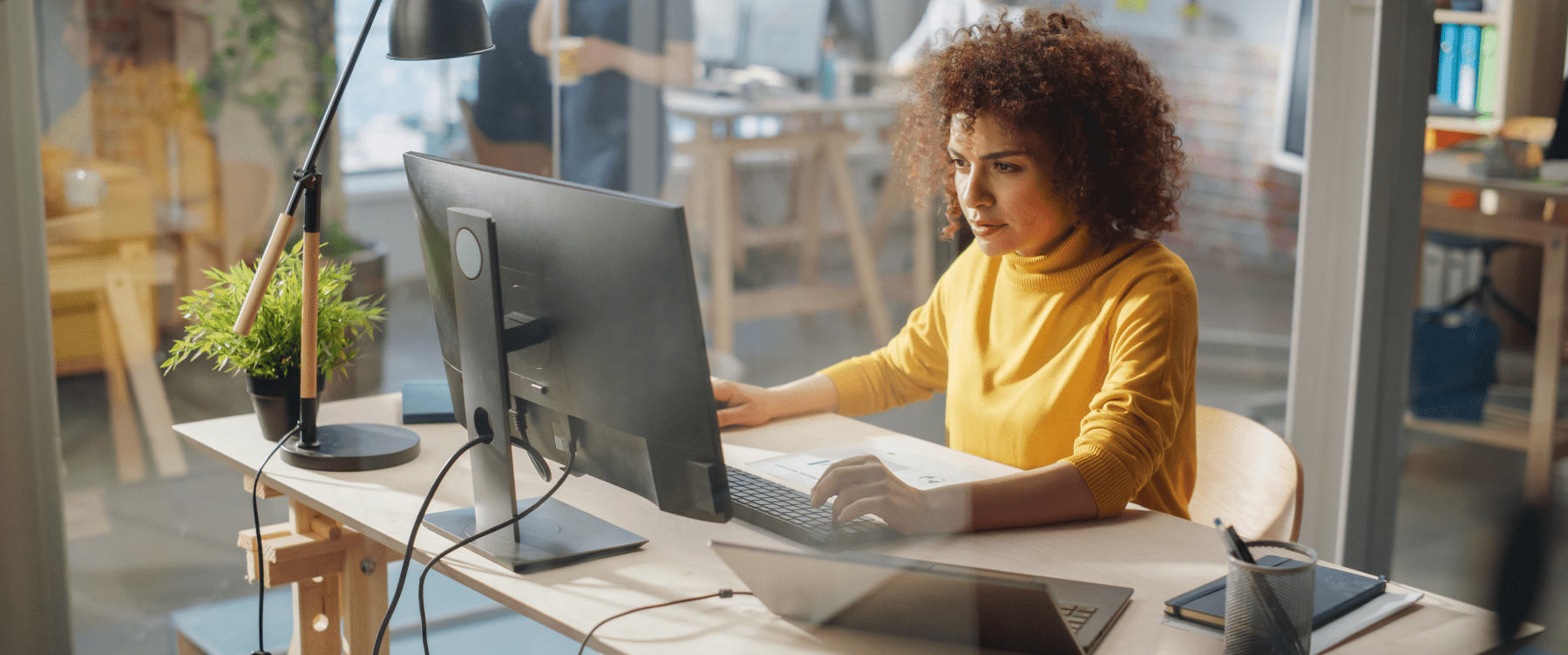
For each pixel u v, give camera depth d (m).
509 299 1.09
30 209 1.09
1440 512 2.37
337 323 1.42
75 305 1.37
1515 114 2.25
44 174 1.33
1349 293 2.40
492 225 1.04
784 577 0.95
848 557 0.92
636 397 1.02
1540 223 2.33
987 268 1.58
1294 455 1.42
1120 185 1.45
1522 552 1.08
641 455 1.05
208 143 1.41
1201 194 3.09
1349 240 2.39
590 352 1.03
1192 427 1.44
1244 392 3.01
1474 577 2.15
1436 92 2.20
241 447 1.38
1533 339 2.45
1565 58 2.22
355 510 1.21
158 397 1.42
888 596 0.91
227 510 1.47
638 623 0.97
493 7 1.25
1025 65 1.39
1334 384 2.44
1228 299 3.08
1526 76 2.21
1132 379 1.31
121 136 1.36
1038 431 1.45
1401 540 2.34
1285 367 2.99
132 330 1.40
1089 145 1.42
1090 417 1.30
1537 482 2.31
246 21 1.37
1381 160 2.19
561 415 1.10
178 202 1.40
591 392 1.05
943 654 0.92
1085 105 1.41
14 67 1.05
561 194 1.00
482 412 1.12
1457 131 2.25
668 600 1.02
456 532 1.15
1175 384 1.34
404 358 1.61
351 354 1.45
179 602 1.42
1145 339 1.35
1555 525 2.12
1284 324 2.98
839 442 1.47
